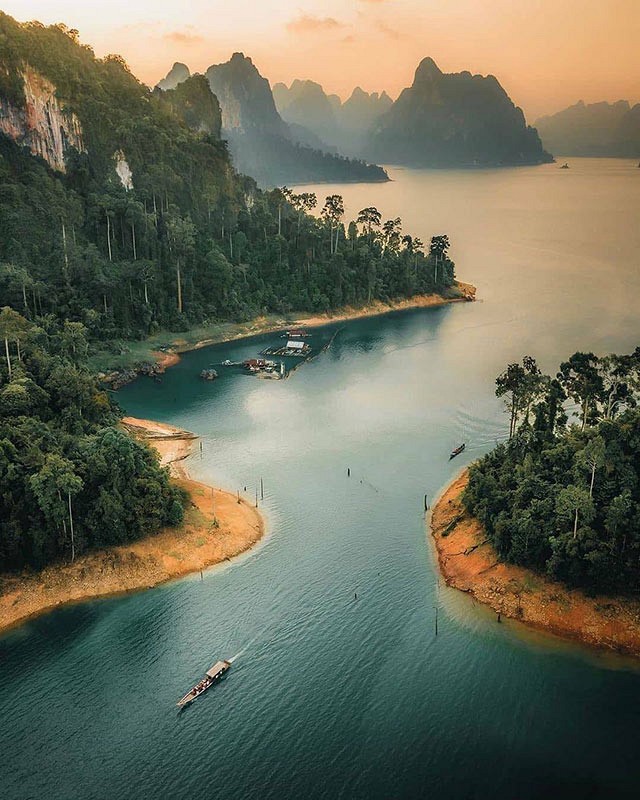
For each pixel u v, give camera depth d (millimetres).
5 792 72750
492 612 97625
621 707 81750
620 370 124188
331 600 100750
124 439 115125
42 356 148250
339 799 71438
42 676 87688
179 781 73812
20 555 105000
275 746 77750
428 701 83250
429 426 160000
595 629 92500
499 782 73000
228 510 122500
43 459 110062
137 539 111188
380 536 116375
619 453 106250
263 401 176875
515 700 83188
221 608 99500
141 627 96062
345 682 86188
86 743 78312
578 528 99875
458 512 119000
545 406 124875
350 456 145000
